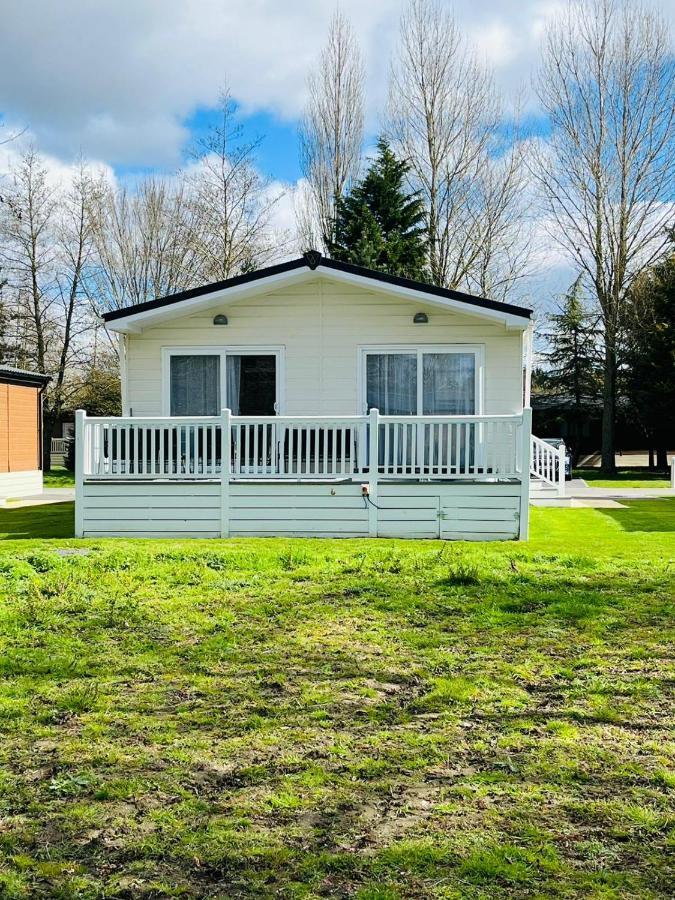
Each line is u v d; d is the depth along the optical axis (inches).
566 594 259.0
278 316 510.3
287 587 275.0
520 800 120.6
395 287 480.4
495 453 414.6
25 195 1360.7
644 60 1149.7
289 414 510.6
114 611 239.8
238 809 118.3
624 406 1338.6
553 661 192.2
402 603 249.8
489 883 98.1
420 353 502.3
